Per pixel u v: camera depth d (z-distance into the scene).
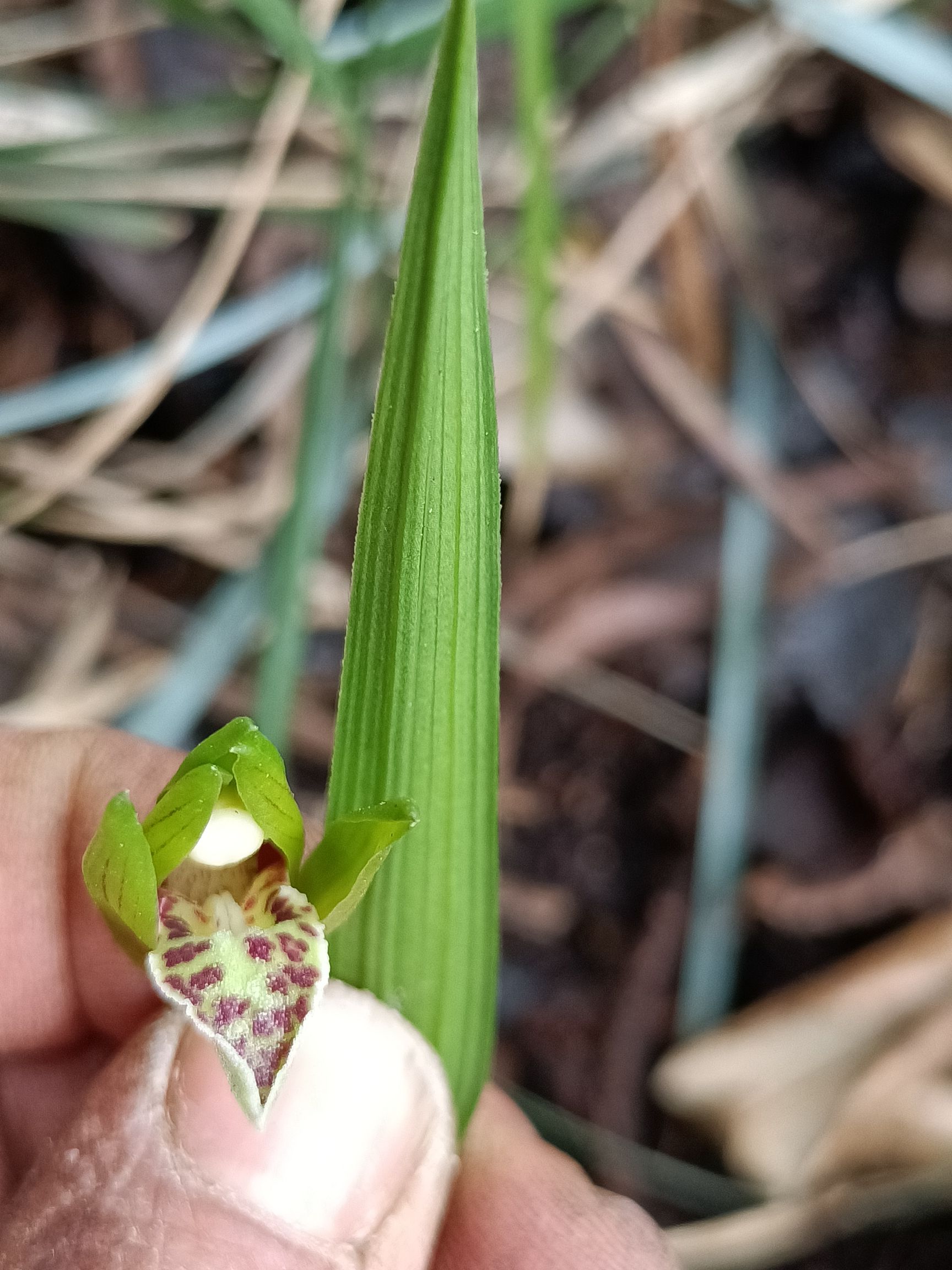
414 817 0.06
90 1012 0.10
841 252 0.16
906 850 0.14
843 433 0.15
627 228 0.15
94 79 0.15
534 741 0.14
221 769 0.07
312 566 0.12
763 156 0.16
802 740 0.15
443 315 0.06
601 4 0.15
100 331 0.15
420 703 0.07
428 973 0.08
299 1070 0.08
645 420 0.15
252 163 0.13
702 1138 0.13
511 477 0.15
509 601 0.15
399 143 0.14
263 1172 0.08
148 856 0.07
